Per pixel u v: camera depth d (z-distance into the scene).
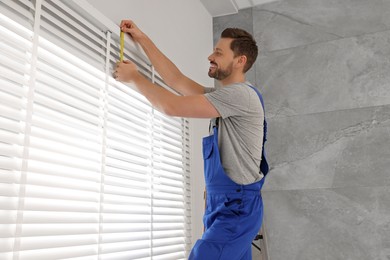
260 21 2.63
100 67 1.44
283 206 2.32
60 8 1.27
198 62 2.35
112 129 1.46
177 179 1.93
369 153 2.21
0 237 0.94
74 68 1.32
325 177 2.27
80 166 1.26
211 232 1.37
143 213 1.60
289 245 2.27
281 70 2.51
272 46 2.56
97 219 1.32
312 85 2.42
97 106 1.40
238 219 1.39
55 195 1.14
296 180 2.33
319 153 2.31
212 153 1.49
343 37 2.41
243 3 2.63
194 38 2.33
